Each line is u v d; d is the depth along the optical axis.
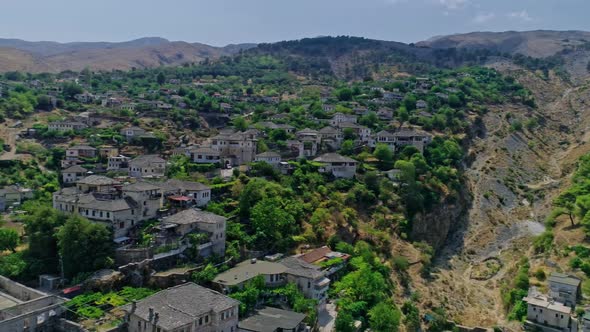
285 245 138.75
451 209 196.12
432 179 197.12
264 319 102.81
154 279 110.88
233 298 105.81
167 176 173.00
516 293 139.62
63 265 113.38
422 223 179.50
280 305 112.06
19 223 147.62
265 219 139.25
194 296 97.50
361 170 193.62
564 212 182.25
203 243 123.38
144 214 132.00
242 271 117.56
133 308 92.81
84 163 196.00
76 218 116.75
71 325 94.62
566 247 154.88
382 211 173.75
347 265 138.50
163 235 122.19
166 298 95.69
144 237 121.19
